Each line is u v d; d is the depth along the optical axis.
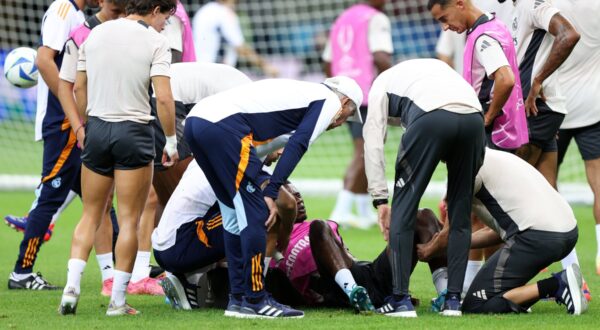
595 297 21.67
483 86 21.86
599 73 26.27
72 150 23.28
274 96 18.12
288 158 17.81
